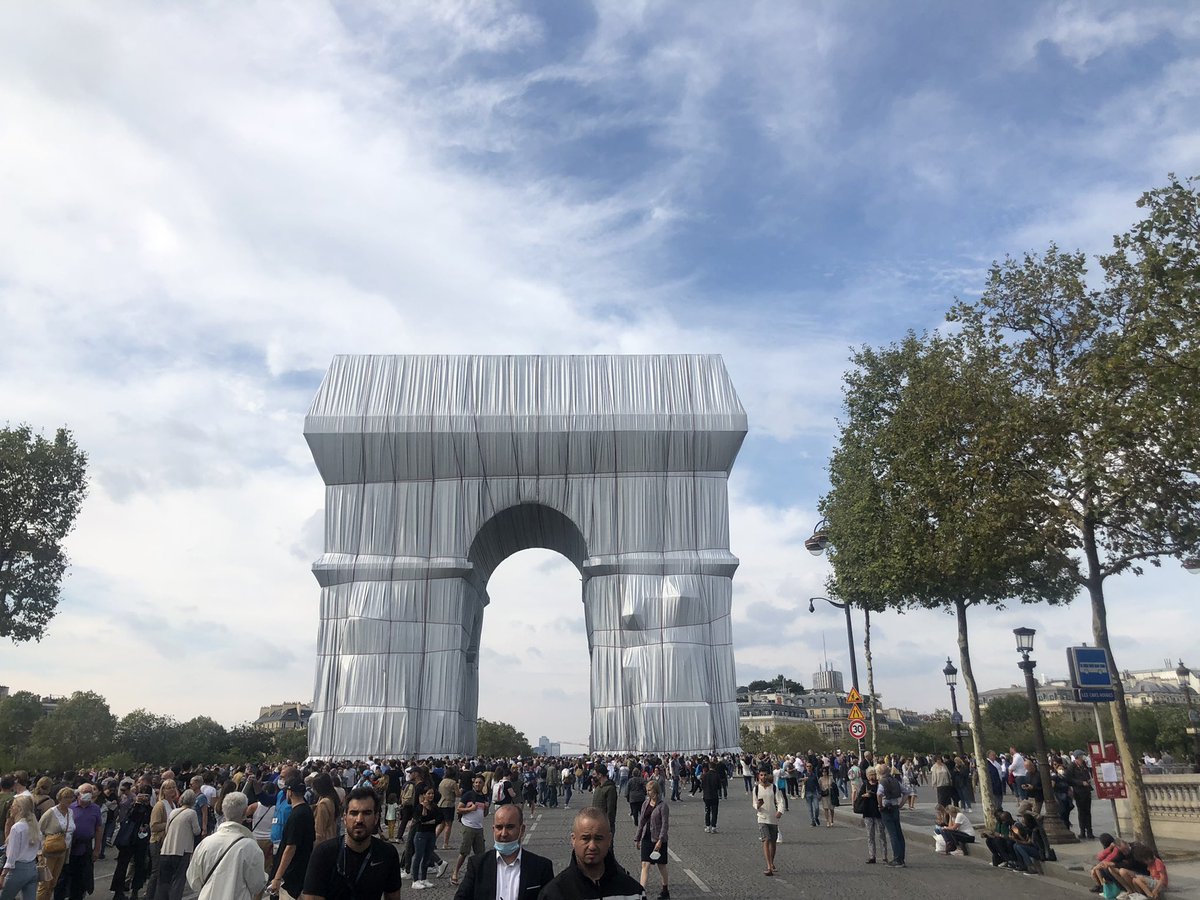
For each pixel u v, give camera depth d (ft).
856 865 66.39
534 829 101.55
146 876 56.29
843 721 634.43
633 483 232.73
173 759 481.05
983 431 69.77
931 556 81.92
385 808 83.66
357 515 228.84
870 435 126.11
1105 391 60.49
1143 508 65.46
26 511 156.04
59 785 90.17
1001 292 73.92
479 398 232.94
